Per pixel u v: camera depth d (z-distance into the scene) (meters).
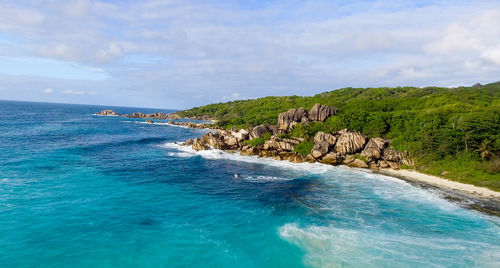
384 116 64.94
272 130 76.19
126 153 56.38
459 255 19.94
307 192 34.16
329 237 22.30
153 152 59.41
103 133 89.25
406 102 80.06
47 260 18.00
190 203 29.28
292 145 61.66
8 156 45.34
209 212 27.02
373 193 34.12
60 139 68.69
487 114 48.66
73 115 190.12
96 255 18.84
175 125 154.25
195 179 38.97
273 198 31.64
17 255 18.28
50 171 38.16
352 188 36.22
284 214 26.97
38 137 69.50
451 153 47.34
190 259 18.89
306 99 145.25
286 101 155.88
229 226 24.03
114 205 27.52
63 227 22.31
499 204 30.95
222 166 48.31
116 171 40.81
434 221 25.92
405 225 24.94
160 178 38.47
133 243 20.61
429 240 22.17
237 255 19.52
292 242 21.42
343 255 19.66
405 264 18.62
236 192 33.59
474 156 44.91
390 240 22.02
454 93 92.31
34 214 24.22
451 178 40.75
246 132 73.38
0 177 33.69
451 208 29.34
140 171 41.75
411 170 46.94
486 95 85.81
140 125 138.38
